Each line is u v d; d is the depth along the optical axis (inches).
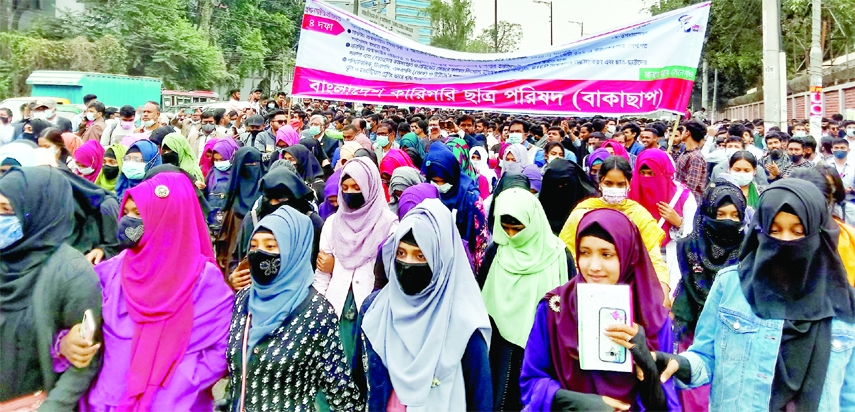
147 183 122.8
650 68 250.5
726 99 1621.6
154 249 120.0
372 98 271.1
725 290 107.3
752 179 229.0
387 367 112.5
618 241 104.3
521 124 350.3
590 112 255.8
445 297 112.7
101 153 264.4
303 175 281.3
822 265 98.5
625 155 297.3
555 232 205.6
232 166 248.8
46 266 113.3
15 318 111.3
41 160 168.1
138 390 115.3
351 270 156.8
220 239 247.0
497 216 139.9
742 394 101.7
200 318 122.6
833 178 193.5
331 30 272.8
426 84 268.4
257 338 116.7
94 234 176.6
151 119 396.2
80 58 939.3
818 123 509.7
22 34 914.1
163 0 1120.8
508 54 261.7
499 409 133.0
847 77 873.5
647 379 98.2
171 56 1107.9
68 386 113.8
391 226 159.0
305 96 274.4
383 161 253.1
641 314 106.6
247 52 1379.2
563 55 256.5
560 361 105.4
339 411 121.3
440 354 110.2
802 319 98.2
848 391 98.3
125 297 120.4
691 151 292.0
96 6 1045.8
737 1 1032.8
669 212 197.3
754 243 104.3
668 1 1077.8
